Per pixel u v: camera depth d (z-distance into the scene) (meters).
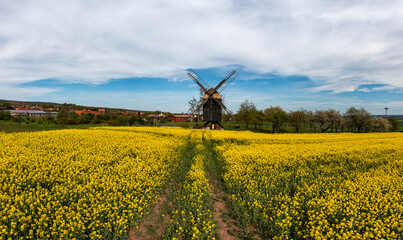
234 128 55.41
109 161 11.33
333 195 8.08
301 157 13.67
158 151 14.23
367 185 8.90
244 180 9.73
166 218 7.20
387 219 6.21
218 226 6.96
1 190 7.04
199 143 21.02
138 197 7.63
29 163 9.76
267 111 72.44
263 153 14.23
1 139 15.15
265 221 6.76
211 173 11.97
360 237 5.54
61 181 8.13
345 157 14.06
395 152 16.27
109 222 5.91
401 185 9.04
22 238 5.09
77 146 14.52
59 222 5.59
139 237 6.21
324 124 55.34
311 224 6.04
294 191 9.27
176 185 9.92
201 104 42.53
